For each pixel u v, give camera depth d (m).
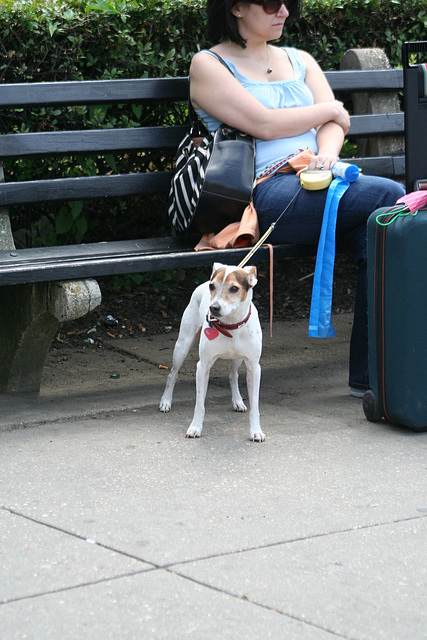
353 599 1.97
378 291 3.20
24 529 2.35
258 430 3.18
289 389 3.97
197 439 3.19
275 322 5.34
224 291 3.01
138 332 5.05
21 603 1.95
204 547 2.23
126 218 5.21
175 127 4.11
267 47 4.09
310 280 5.80
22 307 3.66
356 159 4.45
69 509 2.48
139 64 4.66
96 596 1.97
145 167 4.93
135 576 2.07
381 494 2.61
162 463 2.89
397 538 2.29
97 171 4.86
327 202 3.56
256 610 1.92
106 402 3.72
